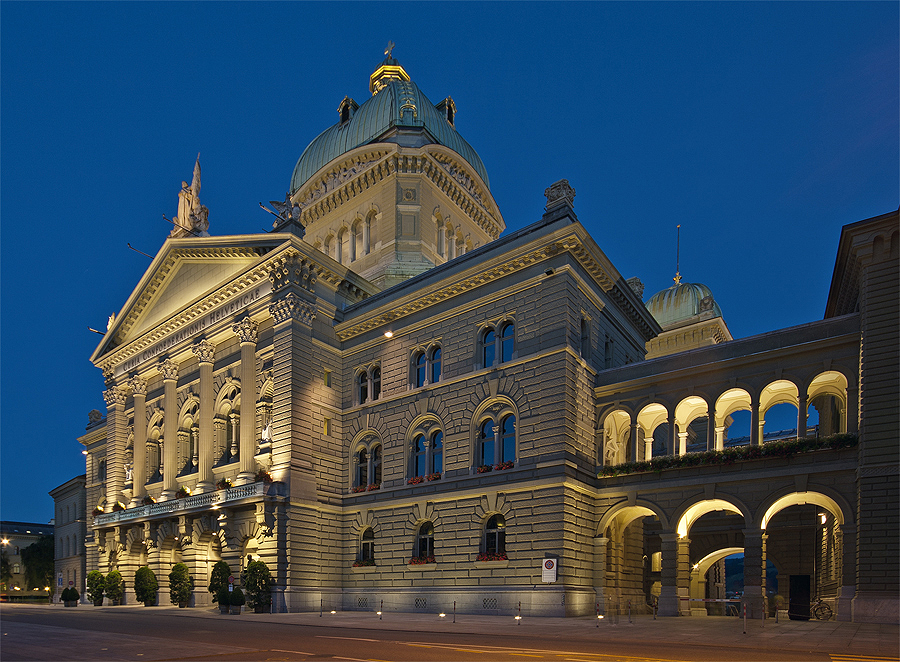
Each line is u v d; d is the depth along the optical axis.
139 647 18.41
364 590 40.53
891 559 26.52
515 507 34.81
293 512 40.16
